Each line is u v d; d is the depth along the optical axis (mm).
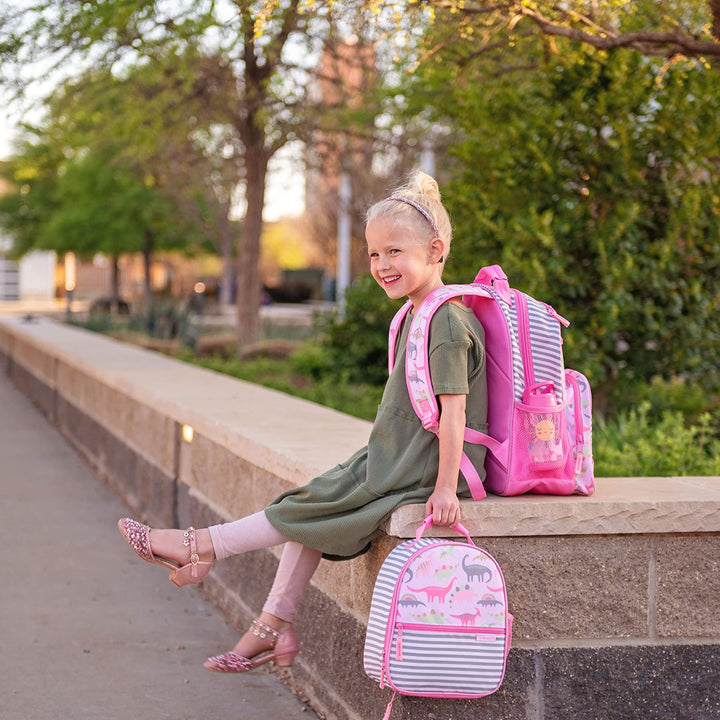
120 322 23703
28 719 3820
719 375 7914
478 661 2959
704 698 3299
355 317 10734
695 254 7586
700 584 3291
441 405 3031
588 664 3229
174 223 33031
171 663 4477
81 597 5434
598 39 5770
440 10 5848
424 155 16250
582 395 3326
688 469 5691
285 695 4145
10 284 55719
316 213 30922
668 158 7695
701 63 6688
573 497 3260
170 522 6406
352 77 12820
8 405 14078
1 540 6625
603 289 7707
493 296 3182
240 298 14797
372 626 3002
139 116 11141
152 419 6934
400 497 3109
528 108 8094
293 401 6316
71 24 6691
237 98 12344
